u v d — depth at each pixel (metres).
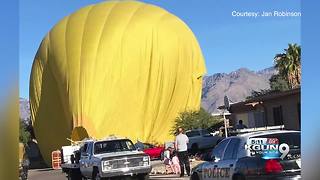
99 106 57.38
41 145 61.81
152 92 60.81
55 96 60.31
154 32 62.72
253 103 37.31
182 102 62.62
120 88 59.19
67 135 58.19
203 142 37.28
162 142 57.62
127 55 60.34
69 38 61.31
